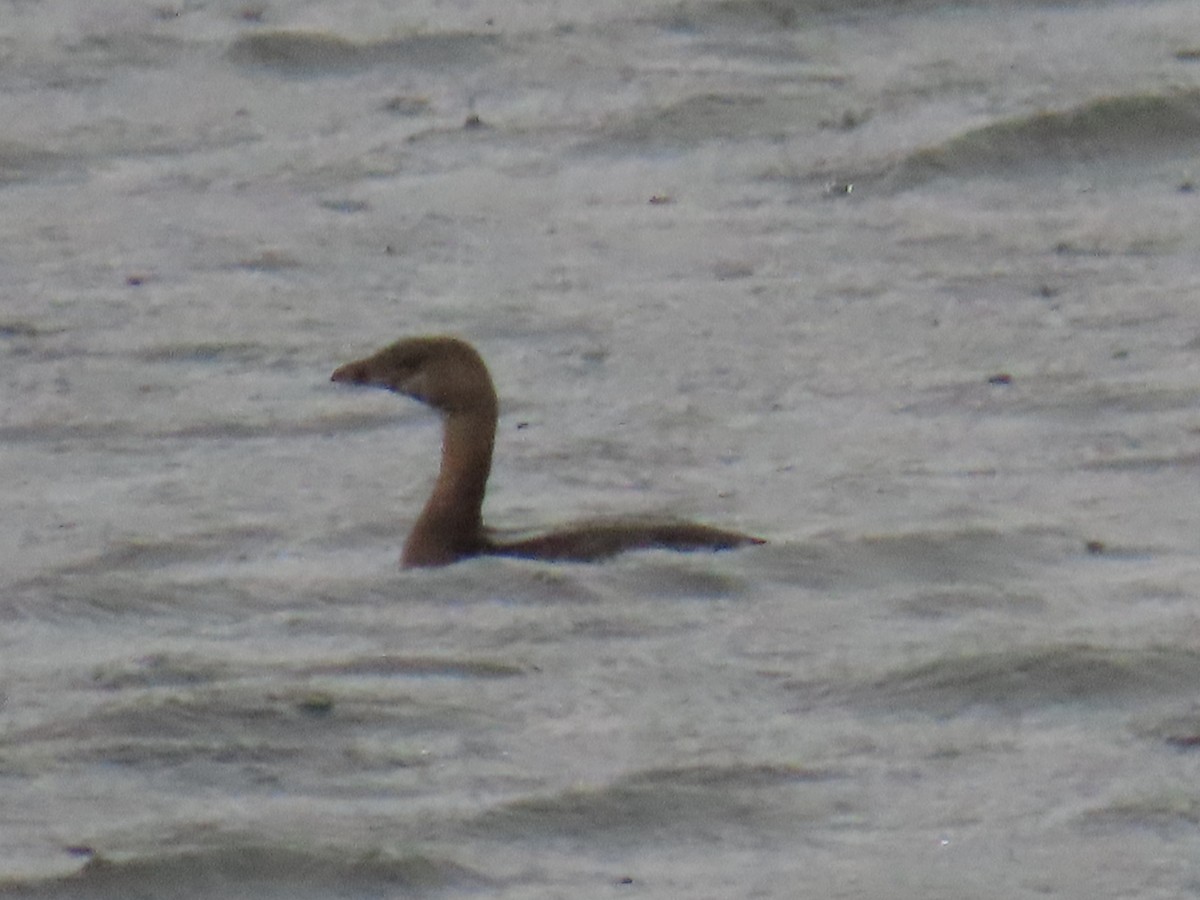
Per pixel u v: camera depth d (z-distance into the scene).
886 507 15.38
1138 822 11.23
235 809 11.48
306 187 22.48
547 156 23.09
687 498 15.63
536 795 11.56
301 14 26.86
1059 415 17.06
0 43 26.30
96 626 13.88
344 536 15.11
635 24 26.33
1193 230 20.94
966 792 11.59
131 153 23.52
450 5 27.05
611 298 19.67
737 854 11.02
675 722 12.37
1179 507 15.38
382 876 10.80
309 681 12.88
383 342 18.86
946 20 26.30
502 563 14.30
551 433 16.89
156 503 15.80
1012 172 22.44
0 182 22.83
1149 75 24.16
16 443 17.00
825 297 19.61
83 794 11.68
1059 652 12.96
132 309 19.61
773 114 23.86
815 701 12.59
